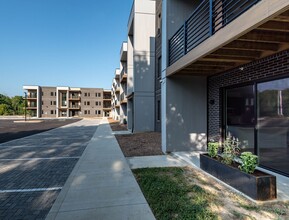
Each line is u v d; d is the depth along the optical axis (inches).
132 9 695.1
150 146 378.9
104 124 1063.0
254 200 146.3
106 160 274.1
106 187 177.9
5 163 270.4
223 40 176.4
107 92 2603.3
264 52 214.2
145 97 644.7
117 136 541.0
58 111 2401.6
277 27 154.9
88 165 248.8
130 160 276.1
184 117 327.6
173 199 150.1
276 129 211.6
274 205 140.0
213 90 321.7
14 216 134.2
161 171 221.5
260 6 135.1
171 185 176.1
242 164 165.5
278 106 208.5
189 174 208.5
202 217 125.1
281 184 178.4
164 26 341.7
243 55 216.4
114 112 1802.4
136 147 370.9
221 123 303.0
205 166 216.2
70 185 183.2
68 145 412.8
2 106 2775.6
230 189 167.6
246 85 256.2
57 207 141.7
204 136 333.7
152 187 173.5
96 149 354.6
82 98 2512.3
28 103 2364.7
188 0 343.6
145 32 652.1
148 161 269.6
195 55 229.5
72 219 126.0
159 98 576.7
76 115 2502.5
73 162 275.9
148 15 655.8
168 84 324.2
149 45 652.7
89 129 795.4
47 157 305.7
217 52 210.8
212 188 170.7
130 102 764.6
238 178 164.1
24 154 327.6
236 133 276.2
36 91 2358.5
